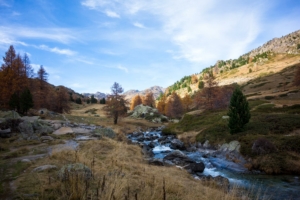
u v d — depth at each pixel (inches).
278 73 4249.5
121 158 462.0
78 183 189.2
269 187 418.6
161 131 1659.7
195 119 1494.8
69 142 618.5
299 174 505.4
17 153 417.7
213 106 1950.1
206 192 283.4
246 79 4805.6
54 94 2049.7
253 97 2479.1
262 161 573.9
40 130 748.0
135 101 3540.8
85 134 831.1
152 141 1181.1
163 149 924.6
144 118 2566.4
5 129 636.7
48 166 288.2
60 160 342.0
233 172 551.5
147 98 3543.3
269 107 1406.3
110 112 1835.6
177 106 2696.9
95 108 3592.5
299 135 676.1
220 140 860.6
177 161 609.9
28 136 636.1
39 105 1717.5
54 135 718.5
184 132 1279.5
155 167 460.1
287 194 376.2
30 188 201.5
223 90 2342.5
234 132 853.8
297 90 2252.7
